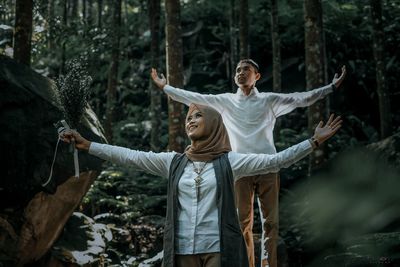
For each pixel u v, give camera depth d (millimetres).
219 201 3082
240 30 10070
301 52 13133
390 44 13211
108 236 5832
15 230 4461
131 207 7484
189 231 3078
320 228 6953
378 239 5996
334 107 12484
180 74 7406
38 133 4512
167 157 3305
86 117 4902
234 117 4559
